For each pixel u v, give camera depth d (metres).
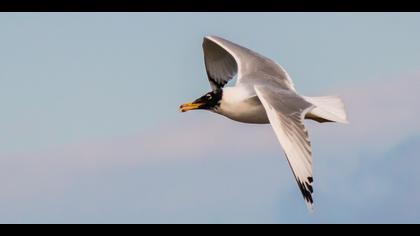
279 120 11.84
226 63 15.53
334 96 13.37
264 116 13.49
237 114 13.55
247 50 15.02
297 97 12.37
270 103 12.15
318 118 13.15
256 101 13.40
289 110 12.01
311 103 12.27
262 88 12.56
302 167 11.34
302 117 11.91
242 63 14.52
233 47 15.02
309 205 11.06
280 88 13.03
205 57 15.45
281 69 14.50
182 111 13.59
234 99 13.48
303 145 11.59
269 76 14.14
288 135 11.64
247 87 13.64
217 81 15.58
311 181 11.22
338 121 13.03
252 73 14.23
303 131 11.73
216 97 13.58
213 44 15.29
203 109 13.69
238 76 14.25
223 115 13.69
